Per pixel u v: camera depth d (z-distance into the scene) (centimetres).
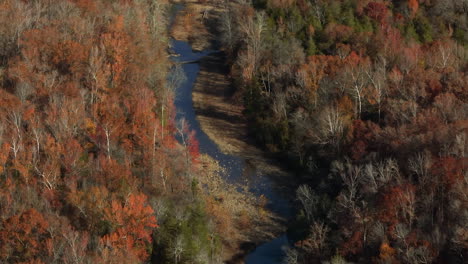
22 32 10156
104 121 8875
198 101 11688
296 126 9938
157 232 7262
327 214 8081
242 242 8175
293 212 8750
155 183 8206
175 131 10056
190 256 7112
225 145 10356
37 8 10775
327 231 7812
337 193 8656
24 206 6994
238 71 11950
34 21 10581
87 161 8212
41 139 8156
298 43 12131
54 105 8538
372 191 7850
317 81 10631
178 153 9231
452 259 6900
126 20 11381
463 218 7062
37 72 9481
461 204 7250
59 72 9719
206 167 9700
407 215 7481
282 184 9400
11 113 8381
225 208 8712
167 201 7825
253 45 12012
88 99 9350
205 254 7225
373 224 7500
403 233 7112
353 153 9006
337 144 9369
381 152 8788
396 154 8575
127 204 7256
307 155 9675
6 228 6681
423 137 8412
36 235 6700
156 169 8300
